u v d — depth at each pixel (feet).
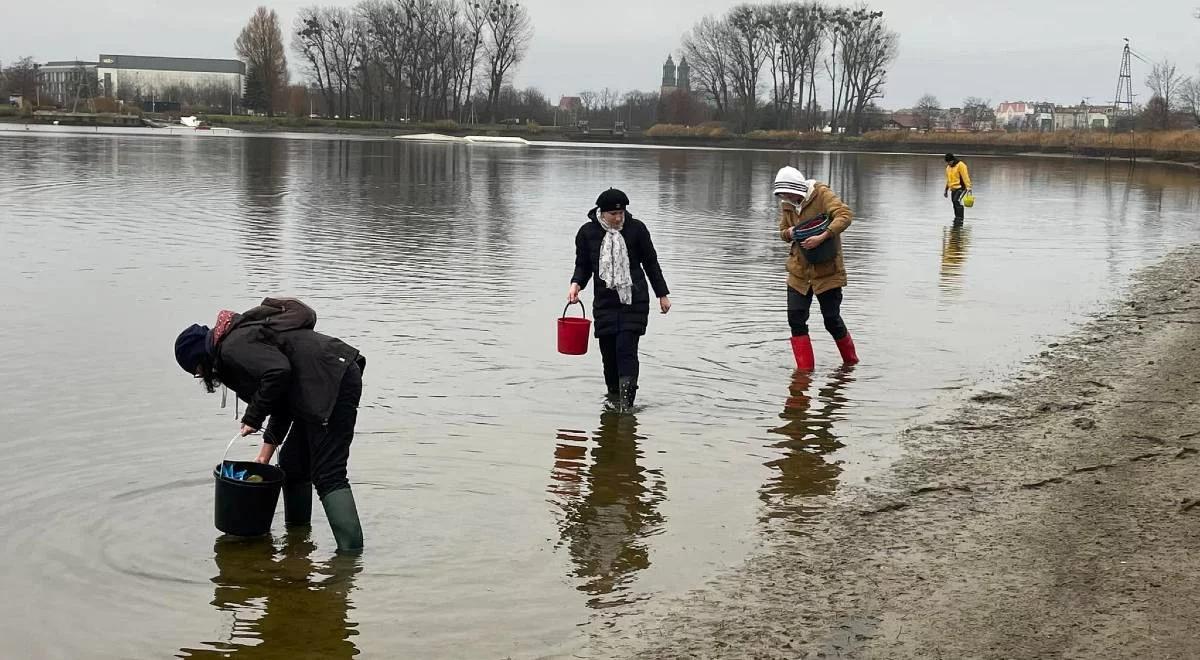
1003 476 21.74
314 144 209.97
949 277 48.75
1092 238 65.67
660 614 16.02
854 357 31.81
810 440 24.52
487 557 18.12
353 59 393.09
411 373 29.68
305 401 17.94
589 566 17.79
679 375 30.22
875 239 64.28
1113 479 21.06
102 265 45.57
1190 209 89.40
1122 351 32.96
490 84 388.16
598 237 27.45
